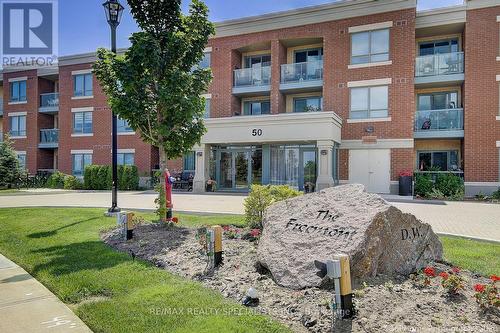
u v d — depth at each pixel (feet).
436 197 61.21
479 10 64.90
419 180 64.34
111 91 26.91
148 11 27.04
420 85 70.44
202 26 28.12
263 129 65.92
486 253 21.77
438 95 73.10
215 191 72.59
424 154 73.51
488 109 63.77
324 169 61.62
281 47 77.15
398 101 66.39
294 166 69.36
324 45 71.92
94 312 13.29
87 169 86.89
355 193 18.44
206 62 81.56
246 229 26.50
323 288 14.80
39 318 13.29
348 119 69.56
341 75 70.44
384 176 67.00
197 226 29.32
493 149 63.16
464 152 65.00
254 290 14.17
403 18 66.28
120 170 84.64
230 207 45.55
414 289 14.80
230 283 16.11
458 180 61.98
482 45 64.49
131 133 91.09
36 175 101.19
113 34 35.96
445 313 12.70
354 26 69.67
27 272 18.90
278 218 19.19
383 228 16.19
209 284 16.16
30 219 34.94
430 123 67.87
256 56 84.07
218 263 18.47
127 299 14.40
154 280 16.53
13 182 91.91
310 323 12.19
